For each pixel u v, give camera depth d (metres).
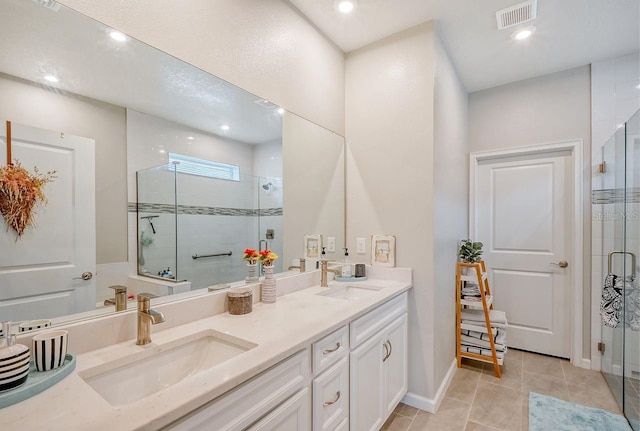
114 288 1.19
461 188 3.04
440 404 2.20
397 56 2.30
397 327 2.01
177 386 0.84
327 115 2.33
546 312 3.01
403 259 2.25
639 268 1.88
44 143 1.02
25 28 0.98
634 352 1.92
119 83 1.22
